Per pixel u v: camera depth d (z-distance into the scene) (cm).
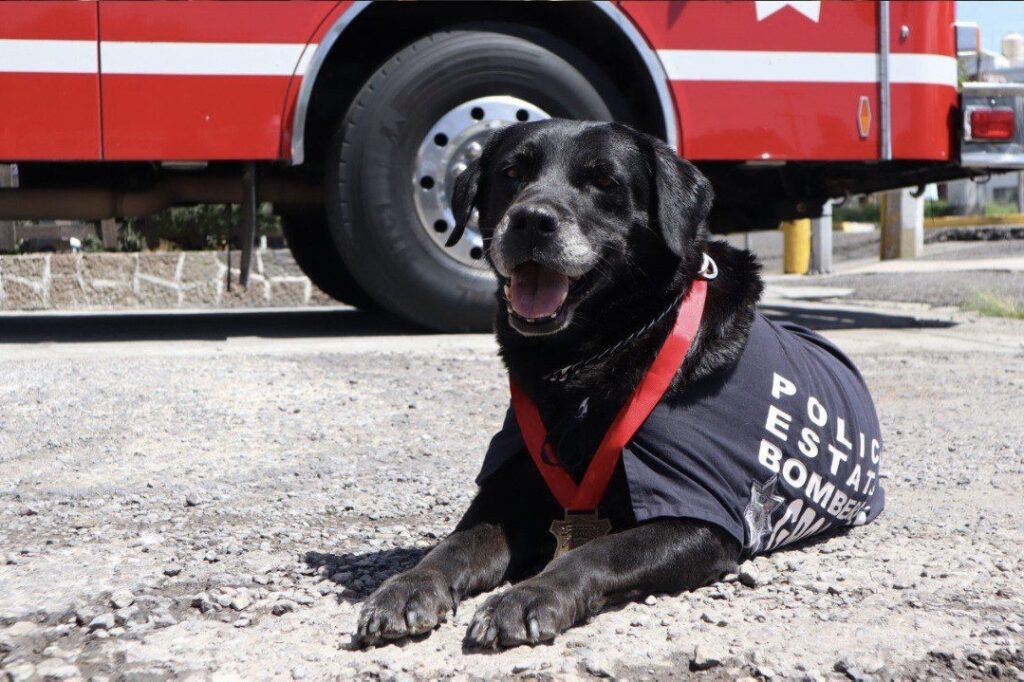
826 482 294
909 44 771
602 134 305
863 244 2158
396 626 227
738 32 747
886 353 707
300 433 466
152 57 680
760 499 274
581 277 281
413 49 718
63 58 670
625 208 295
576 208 286
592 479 265
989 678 213
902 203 1712
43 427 467
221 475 396
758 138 754
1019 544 307
